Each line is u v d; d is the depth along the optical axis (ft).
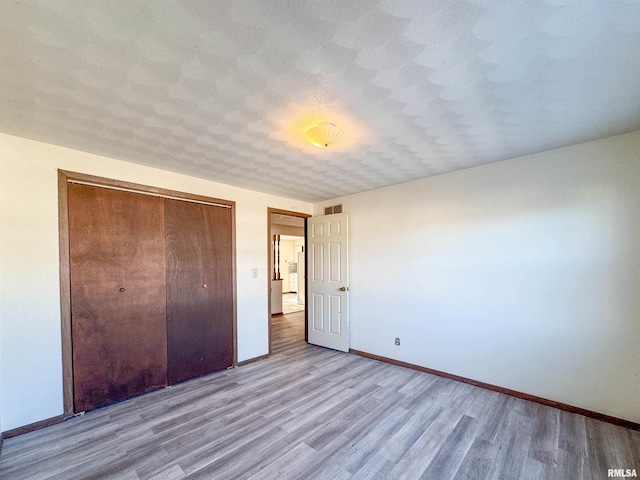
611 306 7.52
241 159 8.89
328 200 15.01
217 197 11.54
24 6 3.32
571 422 7.51
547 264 8.50
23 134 7.02
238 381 10.32
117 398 8.68
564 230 8.23
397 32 3.85
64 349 7.74
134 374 9.05
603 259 7.66
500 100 5.68
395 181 11.66
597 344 7.70
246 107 5.79
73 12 3.43
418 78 4.91
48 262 7.58
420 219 11.33
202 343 10.85
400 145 7.91
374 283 12.80
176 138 7.27
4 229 7.02
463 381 10.07
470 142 7.79
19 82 4.84
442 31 3.85
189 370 10.43
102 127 6.63
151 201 9.66
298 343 15.26
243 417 7.87
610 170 7.57
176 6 3.39
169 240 10.08
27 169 7.33
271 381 10.29
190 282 10.59
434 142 7.74
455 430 7.20
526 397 8.75
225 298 11.66
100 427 7.40
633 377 7.22
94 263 8.36
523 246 8.92
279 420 7.70
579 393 7.92
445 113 6.17
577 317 8.00
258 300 12.86
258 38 3.92
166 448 6.56
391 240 12.25
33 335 7.31
